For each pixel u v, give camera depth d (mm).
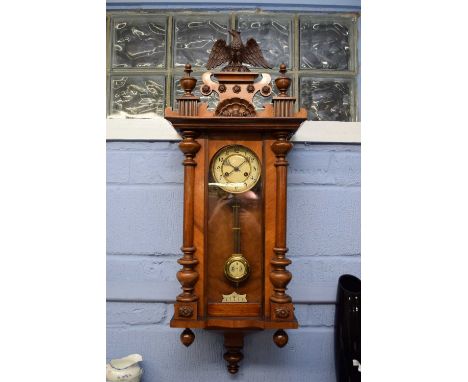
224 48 686
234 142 688
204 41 911
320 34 913
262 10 900
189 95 672
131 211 824
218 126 659
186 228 672
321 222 823
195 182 684
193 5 894
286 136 671
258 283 690
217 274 691
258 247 693
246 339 813
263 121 649
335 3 889
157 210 825
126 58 910
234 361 767
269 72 903
